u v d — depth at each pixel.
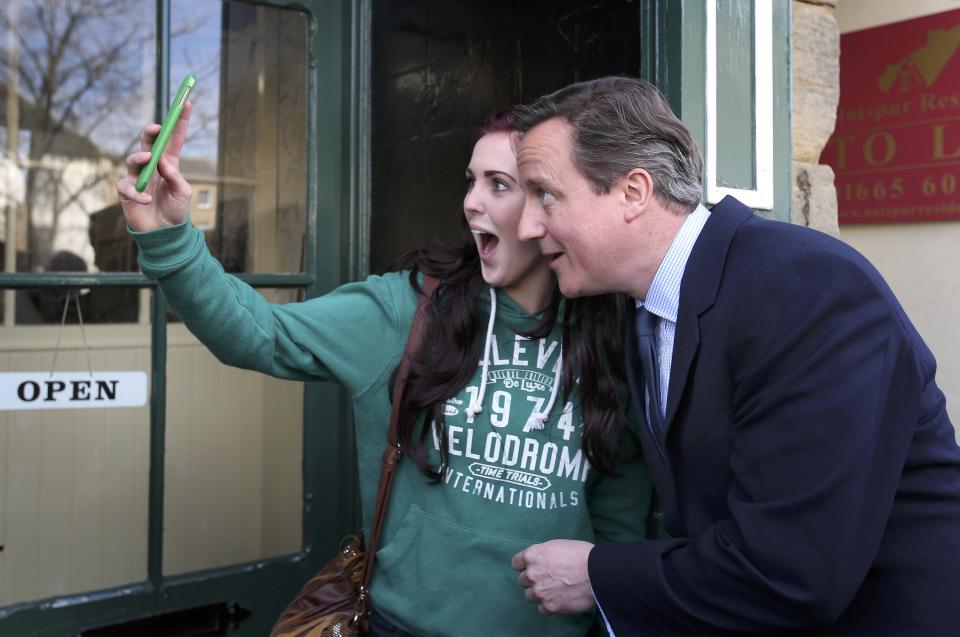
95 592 1.77
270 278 1.94
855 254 1.03
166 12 1.85
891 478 0.94
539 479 1.25
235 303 1.17
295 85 1.98
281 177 1.98
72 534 1.77
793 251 1.01
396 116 2.05
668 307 1.11
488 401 1.25
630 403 1.31
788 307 0.97
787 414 0.94
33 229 1.86
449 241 2.04
